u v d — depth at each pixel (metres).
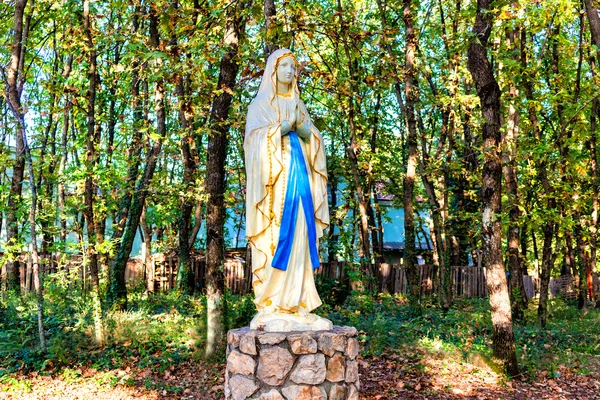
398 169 27.33
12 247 12.28
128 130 15.21
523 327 16.23
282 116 7.27
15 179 15.91
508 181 17.47
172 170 21.56
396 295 24.55
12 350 11.50
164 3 11.53
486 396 9.91
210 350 11.60
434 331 14.35
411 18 17.28
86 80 17.53
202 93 12.04
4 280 20.89
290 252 6.98
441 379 10.77
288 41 12.07
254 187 7.08
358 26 13.36
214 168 12.34
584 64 21.31
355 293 19.38
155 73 10.92
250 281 25.31
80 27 13.40
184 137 13.82
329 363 6.52
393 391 9.96
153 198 19.00
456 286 27.73
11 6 17.55
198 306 17.08
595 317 18.47
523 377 11.14
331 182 28.41
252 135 7.27
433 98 17.47
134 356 12.01
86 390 10.04
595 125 17.23
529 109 17.03
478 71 11.73
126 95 19.20
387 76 13.09
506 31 16.73
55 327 13.12
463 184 24.27
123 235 18.62
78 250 13.16
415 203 27.33
